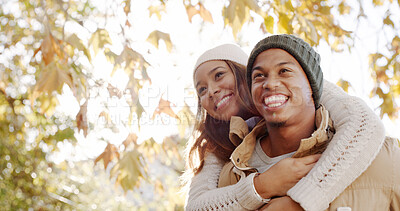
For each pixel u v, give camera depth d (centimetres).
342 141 144
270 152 161
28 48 386
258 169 161
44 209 547
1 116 482
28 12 398
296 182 145
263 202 148
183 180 200
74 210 584
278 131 151
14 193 532
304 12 287
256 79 151
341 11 292
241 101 191
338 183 140
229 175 168
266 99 147
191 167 196
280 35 149
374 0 286
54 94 273
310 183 140
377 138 143
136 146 285
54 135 486
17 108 476
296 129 150
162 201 608
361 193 142
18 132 493
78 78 275
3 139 494
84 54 270
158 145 303
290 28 244
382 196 141
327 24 287
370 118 147
